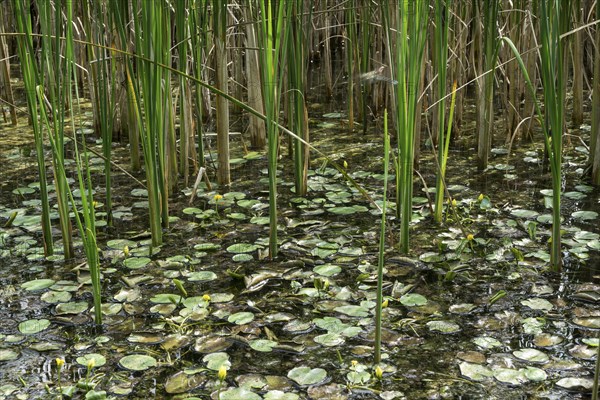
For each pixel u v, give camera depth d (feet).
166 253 10.85
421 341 8.25
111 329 8.64
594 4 14.80
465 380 7.46
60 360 7.32
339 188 13.56
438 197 11.67
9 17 25.84
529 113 16.21
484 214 12.07
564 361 7.75
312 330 8.57
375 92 18.72
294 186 13.84
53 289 9.62
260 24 12.03
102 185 14.02
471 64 19.65
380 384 7.41
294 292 9.53
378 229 11.62
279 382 7.47
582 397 7.11
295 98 12.64
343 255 10.64
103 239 11.42
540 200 12.64
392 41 14.75
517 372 7.55
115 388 7.41
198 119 14.01
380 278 7.58
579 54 16.69
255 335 8.46
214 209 12.65
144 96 10.53
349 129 17.97
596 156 13.08
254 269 10.25
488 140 14.33
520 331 8.41
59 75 9.85
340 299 9.30
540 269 10.00
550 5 9.46
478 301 9.18
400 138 10.09
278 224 11.94
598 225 11.37
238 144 16.87
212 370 7.73
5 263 10.50
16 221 12.05
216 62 13.15
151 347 8.23
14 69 25.48
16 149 16.24
